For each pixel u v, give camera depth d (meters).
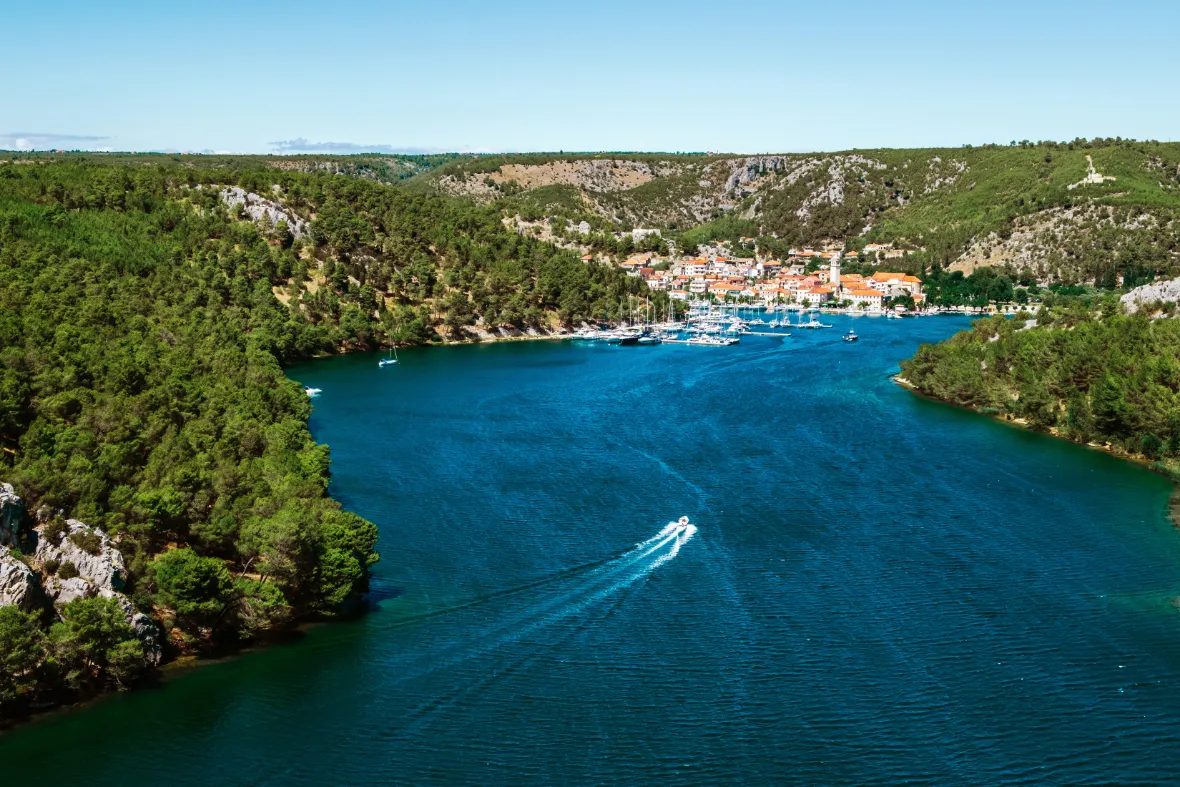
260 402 149.75
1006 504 136.88
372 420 193.38
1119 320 197.25
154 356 152.88
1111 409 165.75
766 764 75.81
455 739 79.00
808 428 186.62
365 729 80.19
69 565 86.75
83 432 109.12
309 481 119.38
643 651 93.44
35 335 136.38
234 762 75.56
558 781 73.81
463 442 173.50
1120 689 86.44
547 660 91.69
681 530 125.62
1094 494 141.38
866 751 77.44
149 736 78.25
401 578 109.94
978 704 84.00
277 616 93.38
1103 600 104.38
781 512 133.25
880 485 146.00
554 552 118.06
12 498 87.50
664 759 76.38
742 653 93.06
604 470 154.25
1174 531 125.50
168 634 90.81
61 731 78.31
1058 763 75.88
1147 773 74.69
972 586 108.06
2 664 76.69
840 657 92.19
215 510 102.44
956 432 182.62
